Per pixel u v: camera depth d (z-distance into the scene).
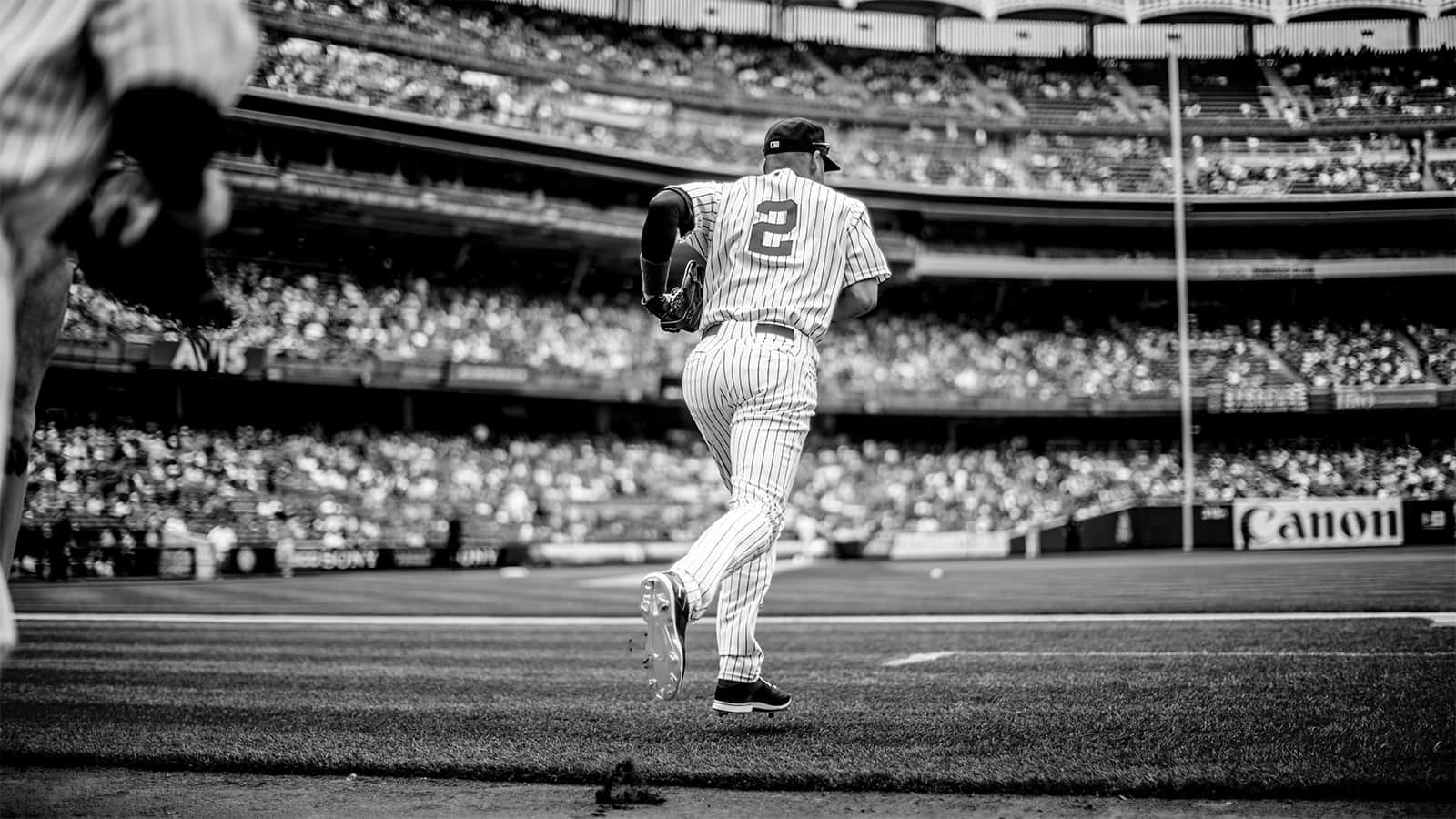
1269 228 29.20
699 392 3.51
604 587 15.55
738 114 33.41
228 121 24.83
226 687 5.01
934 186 32.09
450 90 29.20
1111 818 2.57
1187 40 29.61
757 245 3.49
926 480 30.98
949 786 2.86
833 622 8.65
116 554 19.80
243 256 26.64
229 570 20.78
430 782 3.04
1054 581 14.64
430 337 27.34
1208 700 4.10
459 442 27.42
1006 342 33.44
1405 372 28.91
